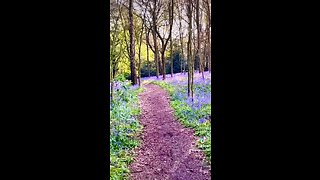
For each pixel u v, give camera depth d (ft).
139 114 16.67
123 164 14.02
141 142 15.11
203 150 14.47
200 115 16.60
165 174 13.57
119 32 19.85
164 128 15.62
